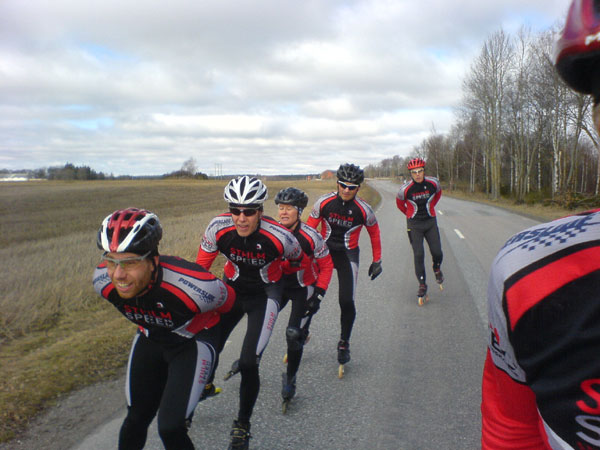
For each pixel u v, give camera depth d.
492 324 0.78
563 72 0.65
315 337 4.72
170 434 2.08
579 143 28.81
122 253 2.02
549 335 0.63
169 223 15.39
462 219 17.69
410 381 3.67
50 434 2.84
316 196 36.19
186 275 2.25
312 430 2.99
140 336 2.47
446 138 59.41
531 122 31.41
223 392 3.53
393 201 32.91
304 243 3.42
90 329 4.73
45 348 4.22
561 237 0.68
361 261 8.91
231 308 2.90
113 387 3.47
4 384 3.40
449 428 2.96
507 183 47.22
